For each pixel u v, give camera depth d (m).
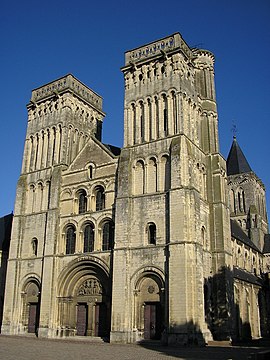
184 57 52.59
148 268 43.69
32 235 55.84
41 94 63.47
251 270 72.44
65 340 44.25
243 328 55.56
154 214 45.47
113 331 42.91
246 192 90.38
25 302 53.78
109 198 50.03
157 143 48.47
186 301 39.72
